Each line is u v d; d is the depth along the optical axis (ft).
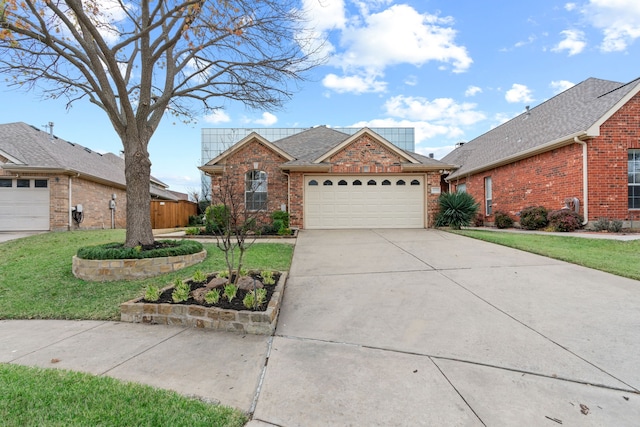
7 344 11.98
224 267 21.75
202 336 12.48
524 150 42.27
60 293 17.90
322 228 42.04
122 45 21.49
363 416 7.55
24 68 23.65
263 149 43.91
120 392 8.38
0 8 18.31
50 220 44.57
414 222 42.70
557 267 19.77
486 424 7.23
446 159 73.26
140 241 23.47
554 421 7.31
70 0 18.69
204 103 28.89
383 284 17.75
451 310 13.99
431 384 8.84
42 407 7.73
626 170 34.50
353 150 42.14
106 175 56.75
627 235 30.19
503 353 10.43
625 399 8.09
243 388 8.79
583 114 38.34
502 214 46.73
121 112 25.49
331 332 12.47
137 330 13.29
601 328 11.91
